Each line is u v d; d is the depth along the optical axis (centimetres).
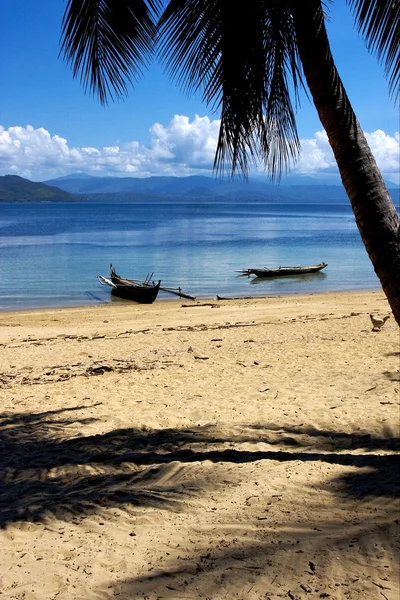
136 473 517
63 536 396
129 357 1127
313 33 403
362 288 2669
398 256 391
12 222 9775
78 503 452
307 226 9119
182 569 343
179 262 3806
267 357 1039
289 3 410
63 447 608
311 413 677
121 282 2597
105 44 478
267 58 461
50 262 3691
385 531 374
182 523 406
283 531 383
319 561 343
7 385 915
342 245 5206
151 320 1752
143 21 471
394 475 469
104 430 658
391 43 421
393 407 679
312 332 1329
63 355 1187
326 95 405
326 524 390
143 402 773
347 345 1106
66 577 340
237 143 469
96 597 318
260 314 1789
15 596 321
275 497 441
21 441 633
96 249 4612
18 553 372
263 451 556
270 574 332
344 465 505
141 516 421
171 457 557
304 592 314
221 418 677
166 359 1081
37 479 521
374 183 399
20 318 1873
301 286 2778
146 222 10050
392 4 411
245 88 452
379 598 306
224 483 476
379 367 892
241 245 5138
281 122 477
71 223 9475
